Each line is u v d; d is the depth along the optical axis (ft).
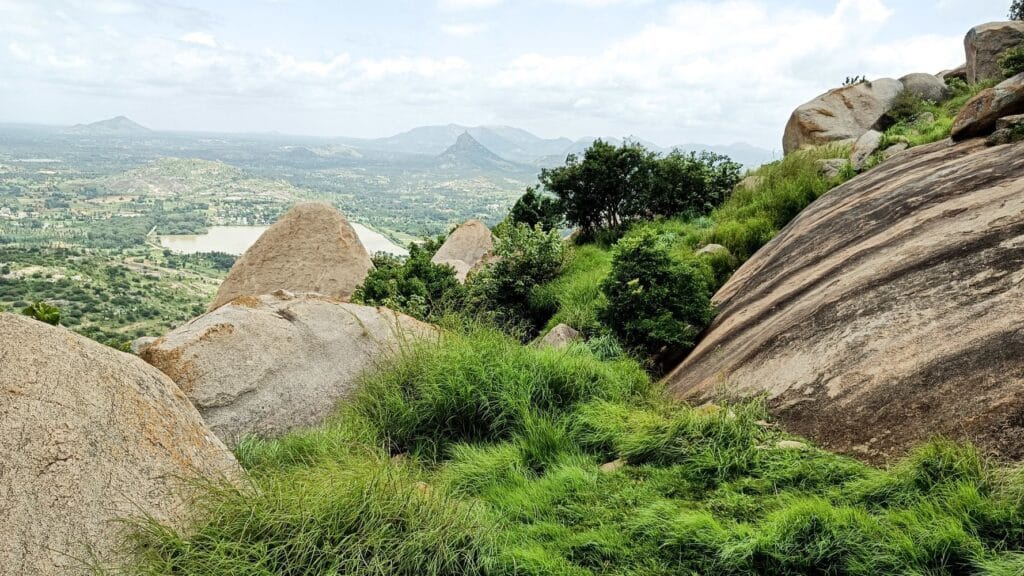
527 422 14.23
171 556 8.59
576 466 12.53
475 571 9.04
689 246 35.06
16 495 8.46
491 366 16.15
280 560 8.57
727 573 8.57
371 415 16.10
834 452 11.06
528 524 10.60
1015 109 22.02
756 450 11.38
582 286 33.86
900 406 10.93
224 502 9.51
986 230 14.05
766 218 34.27
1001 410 9.55
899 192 20.39
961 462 8.93
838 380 12.62
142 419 10.79
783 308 17.83
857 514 8.59
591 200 56.75
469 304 31.24
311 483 10.24
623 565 9.08
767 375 14.76
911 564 7.73
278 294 21.50
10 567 7.89
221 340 16.97
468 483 12.62
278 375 17.51
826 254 19.54
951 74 65.67
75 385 10.21
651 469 11.94
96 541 8.77
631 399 16.44
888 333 12.83
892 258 15.74
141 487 9.81
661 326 21.40
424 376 16.37
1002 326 10.96
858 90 58.29
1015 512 7.88
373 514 9.34
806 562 8.21
